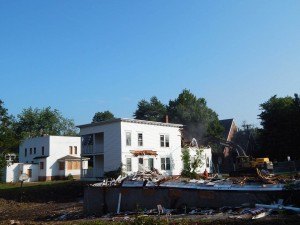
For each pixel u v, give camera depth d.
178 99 86.62
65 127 104.50
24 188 42.09
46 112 101.38
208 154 54.72
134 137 42.38
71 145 63.19
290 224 13.62
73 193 37.81
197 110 79.19
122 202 24.92
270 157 61.12
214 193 20.59
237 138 78.38
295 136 57.44
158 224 14.51
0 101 37.84
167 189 22.72
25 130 99.19
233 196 19.91
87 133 44.91
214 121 75.50
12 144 38.47
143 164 42.62
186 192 21.84
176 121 79.56
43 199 35.66
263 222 14.36
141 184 24.64
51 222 20.28
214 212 19.09
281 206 17.34
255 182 21.20
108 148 41.97
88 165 63.34
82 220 21.17
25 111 100.44
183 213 20.06
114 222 17.25
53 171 59.78
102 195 26.02
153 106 90.94
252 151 71.88
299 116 57.31
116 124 41.59
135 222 15.09
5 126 37.94
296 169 48.78
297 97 59.81
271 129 60.66
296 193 18.02
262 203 18.86
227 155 71.12
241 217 16.09
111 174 39.31
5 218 24.77
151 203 23.38
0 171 40.12
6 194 38.56
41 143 62.41
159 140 45.56
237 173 43.22
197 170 47.78
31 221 22.52
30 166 59.38
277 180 21.94
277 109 60.66
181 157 47.31
